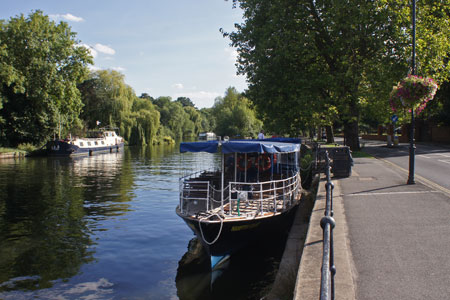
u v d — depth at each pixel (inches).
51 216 628.1
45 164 1513.3
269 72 973.2
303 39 918.4
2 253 441.7
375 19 912.9
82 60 1886.1
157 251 455.2
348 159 586.2
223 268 397.7
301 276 211.9
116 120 2687.0
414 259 227.3
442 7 1144.2
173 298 326.6
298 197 541.0
